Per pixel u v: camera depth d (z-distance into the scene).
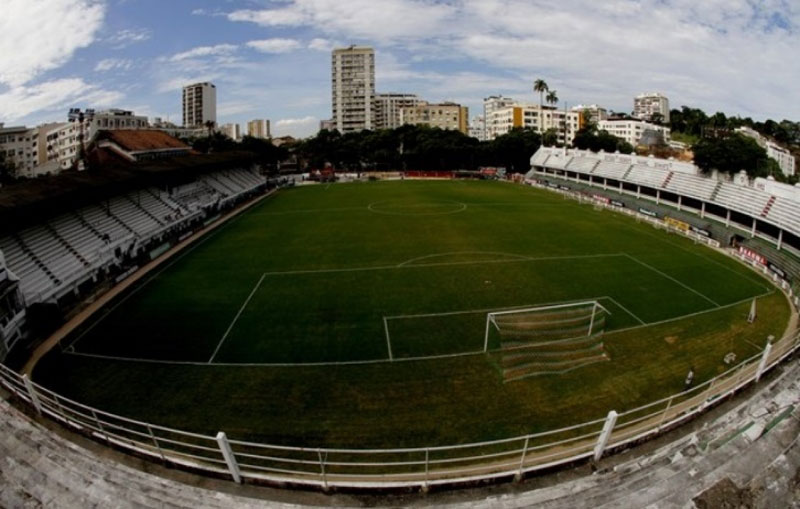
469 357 25.58
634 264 42.84
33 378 24.06
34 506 11.48
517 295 34.88
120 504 11.48
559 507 10.90
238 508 11.65
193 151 106.94
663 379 23.47
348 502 12.56
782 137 194.62
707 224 60.03
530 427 19.77
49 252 38.47
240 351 26.64
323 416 20.55
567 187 94.12
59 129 126.38
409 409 21.02
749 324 30.06
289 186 105.12
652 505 9.77
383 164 132.12
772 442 11.02
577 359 25.38
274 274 40.81
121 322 30.98
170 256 47.47
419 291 35.94
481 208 72.81
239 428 19.78
